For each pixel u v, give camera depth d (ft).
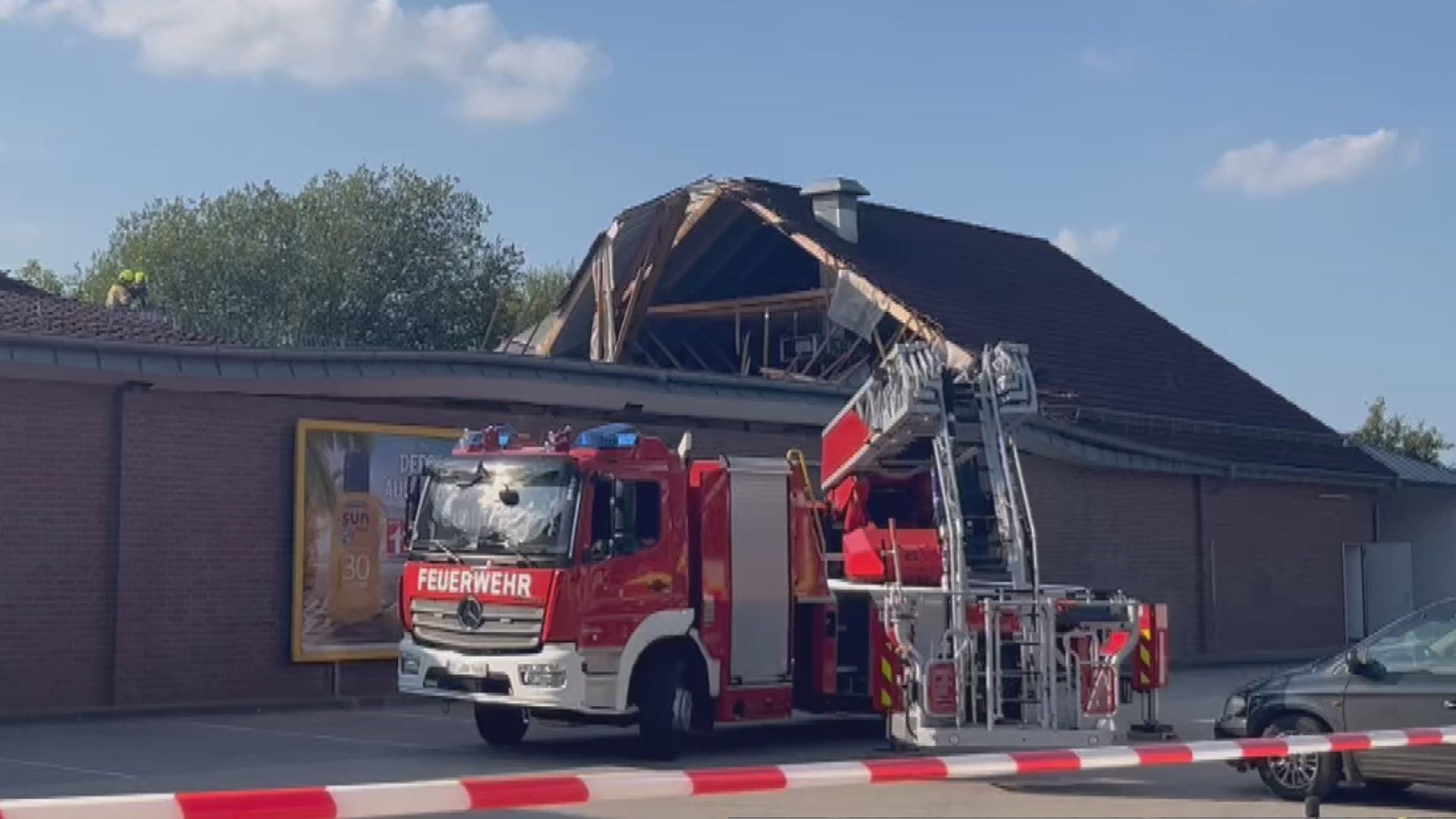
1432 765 42.52
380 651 71.10
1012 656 49.14
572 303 110.42
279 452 68.74
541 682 50.31
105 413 63.82
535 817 40.65
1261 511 114.73
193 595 65.72
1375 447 154.92
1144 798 45.68
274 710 66.90
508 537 51.49
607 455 52.06
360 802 21.07
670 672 52.80
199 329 178.29
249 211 195.72
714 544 54.49
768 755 55.06
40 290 97.91
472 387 73.61
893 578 53.01
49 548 61.93
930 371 52.42
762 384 85.92
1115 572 103.35
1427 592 129.70
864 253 111.04
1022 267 127.03
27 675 61.21
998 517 51.55
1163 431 112.47
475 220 205.26
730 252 113.29
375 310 195.11
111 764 49.60
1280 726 45.27
